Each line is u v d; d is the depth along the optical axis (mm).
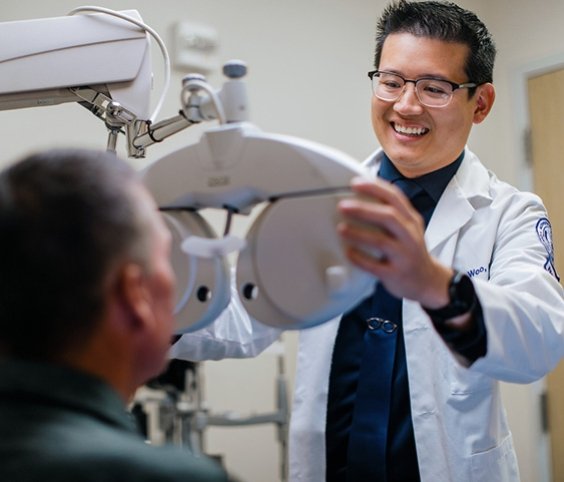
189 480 658
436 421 1477
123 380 732
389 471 1491
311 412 1576
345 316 1585
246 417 2424
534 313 1181
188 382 2230
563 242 3129
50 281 677
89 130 2383
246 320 1542
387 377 1507
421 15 1586
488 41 1623
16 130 2246
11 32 1390
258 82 2719
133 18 1392
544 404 3145
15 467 634
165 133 1314
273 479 2729
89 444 647
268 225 907
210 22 2609
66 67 1382
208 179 955
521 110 3279
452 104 1558
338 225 862
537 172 3230
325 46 2922
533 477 3143
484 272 1527
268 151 914
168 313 758
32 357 693
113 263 695
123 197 714
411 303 1526
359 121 3012
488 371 1152
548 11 3203
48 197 689
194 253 963
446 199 1610
